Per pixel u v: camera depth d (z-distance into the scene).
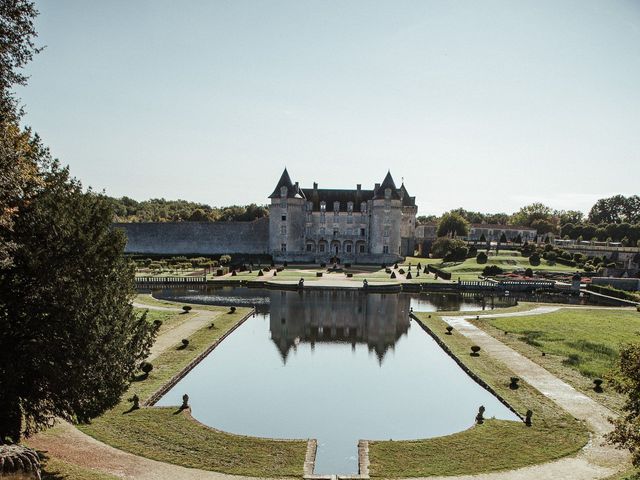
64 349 16.41
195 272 83.19
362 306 56.22
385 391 28.03
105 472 16.62
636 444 14.91
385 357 34.84
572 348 34.91
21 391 16.56
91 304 17.16
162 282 69.94
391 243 104.81
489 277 80.75
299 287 67.62
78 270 17.33
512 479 17.16
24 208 17.48
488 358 32.50
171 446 19.28
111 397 18.14
